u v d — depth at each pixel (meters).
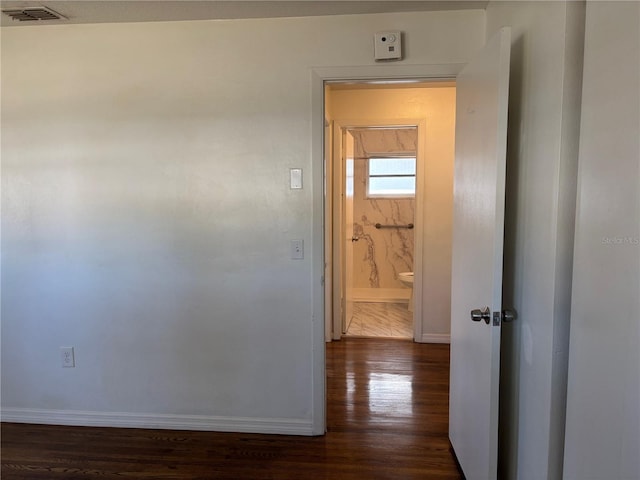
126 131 2.44
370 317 4.91
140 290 2.53
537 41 1.53
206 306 2.50
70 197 2.51
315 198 2.37
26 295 2.59
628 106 1.01
